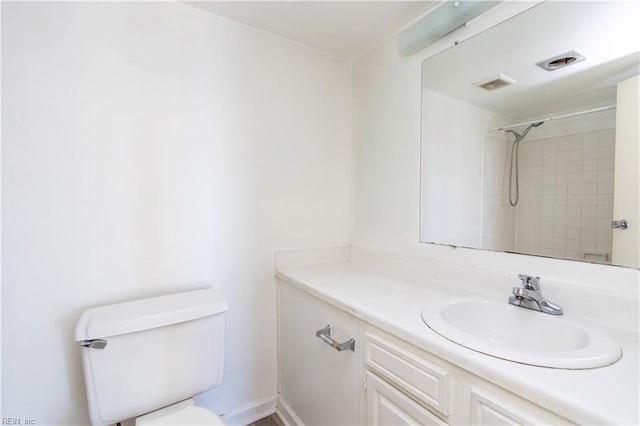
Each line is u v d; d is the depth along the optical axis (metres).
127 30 1.25
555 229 1.02
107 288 1.22
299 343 1.45
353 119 1.88
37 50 1.09
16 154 1.07
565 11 1.00
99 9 1.20
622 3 0.89
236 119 1.51
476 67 1.24
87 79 1.17
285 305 1.58
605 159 0.92
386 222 1.65
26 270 1.09
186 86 1.38
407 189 1.52
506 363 0.65
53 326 1.13
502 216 1.16
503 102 1.16
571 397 0.54
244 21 1.49
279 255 1.65
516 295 1.00
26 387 1.09
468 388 0.70
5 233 1.06
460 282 1.26
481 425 0.67
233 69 1.50
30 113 1.08
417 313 0.96
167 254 1.35
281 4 1.36
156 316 1.09
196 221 1.41
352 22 1.49
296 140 1.70
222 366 1.25
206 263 1.44
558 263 1.01
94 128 1.19
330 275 1.51
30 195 1.09
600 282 0.92
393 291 1.22
